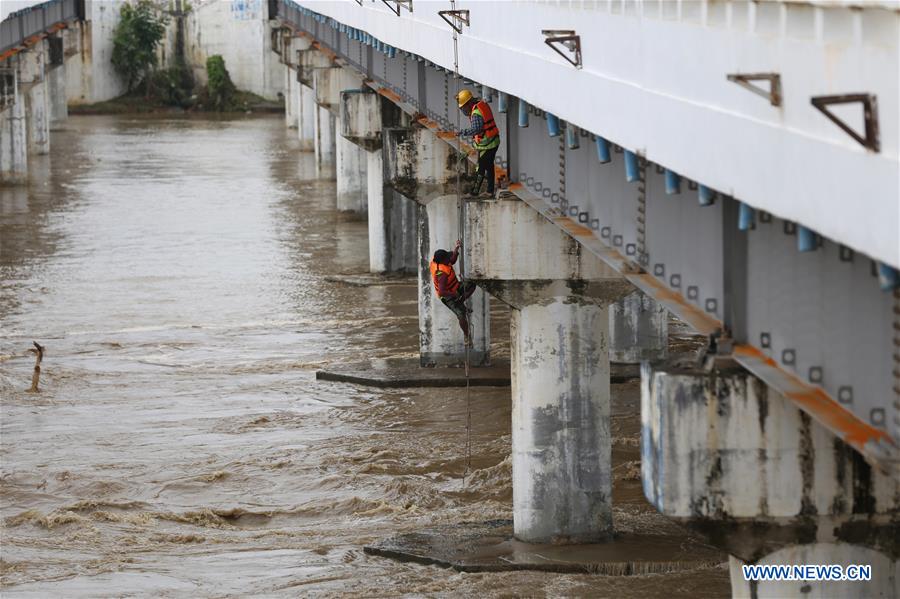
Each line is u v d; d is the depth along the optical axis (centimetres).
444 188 6506
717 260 2503
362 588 3938
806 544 2352
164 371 6906
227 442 5659
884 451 1855
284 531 4609
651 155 2466
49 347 7431
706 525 2338
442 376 6538
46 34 14088
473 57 4212
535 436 4197
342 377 6644
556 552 4141
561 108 3152
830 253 2075
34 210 12681
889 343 1909
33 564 4266
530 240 4100
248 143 19500
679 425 2327
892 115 1555
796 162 1812
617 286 4122
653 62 2448
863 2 1600
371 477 5134
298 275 9506
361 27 7438
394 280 9262
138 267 9819
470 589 3866
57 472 5200
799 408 2286
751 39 1973
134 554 4375
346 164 12031
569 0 3062
